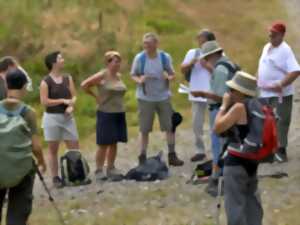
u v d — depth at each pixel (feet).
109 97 86.22
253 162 57.98
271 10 196.44
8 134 57.98
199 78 92.17
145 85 89.81
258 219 59.62
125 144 111.14
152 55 89.86
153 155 103.09
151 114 90.48
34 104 141.08
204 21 186.80
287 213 71.20
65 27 170.60
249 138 57.31
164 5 190.70
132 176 86.99
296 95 132.77
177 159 93.04
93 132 126.82
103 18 177.06
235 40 175.94
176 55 163.12
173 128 92.48
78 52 160.76
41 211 76.48
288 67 85.56
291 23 186.70
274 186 79.77
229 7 196.24
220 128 57.82
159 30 177.06
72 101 86.17
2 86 76.13
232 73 71.61
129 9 184.34
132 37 169.07
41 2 179.01
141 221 71.26
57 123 85.76
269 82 86.63
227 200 58.34
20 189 59.82
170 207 75.00
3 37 166.30
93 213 74.84
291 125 115.24
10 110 59.47
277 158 89.40
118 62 86.28
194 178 83.71
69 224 71.51
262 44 172.55
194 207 74.43
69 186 85.97
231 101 58.13
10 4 176.76
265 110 57.88
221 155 60.70
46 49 162.91
